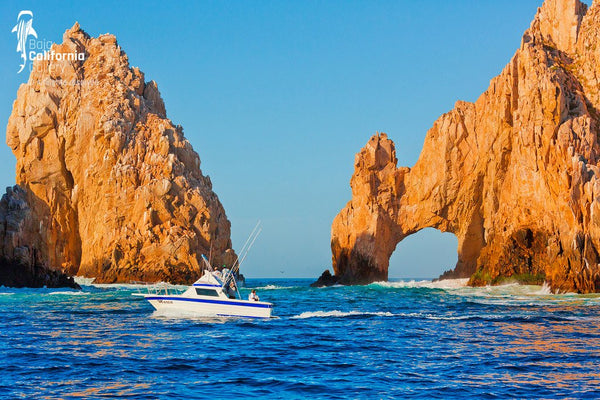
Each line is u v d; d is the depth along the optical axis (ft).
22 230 296.51
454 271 377.09
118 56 490.08
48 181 451.12
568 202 261.85
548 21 350.23
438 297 252.42
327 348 111.55
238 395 76.95
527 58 314.76
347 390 79.36
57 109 456.04
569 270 256.32
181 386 81.41
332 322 152.46
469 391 78.28
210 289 156.56
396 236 386.32
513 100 327.67
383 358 101.35
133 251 390.21
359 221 380.17
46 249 313.32
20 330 136.05
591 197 253.24
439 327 142.31
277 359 100.63
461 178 368.27
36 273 294.46
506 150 336.08
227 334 129.39
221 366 94.68
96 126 442.50
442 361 98.27
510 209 307.78
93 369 91.66
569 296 239.50
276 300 249.34
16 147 469.16
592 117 310.24
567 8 344.49
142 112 460.55
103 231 407.64
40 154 452.76
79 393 77.41
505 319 158.40
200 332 132.16
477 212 368.68
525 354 103.81
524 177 298.97
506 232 305.53
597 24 333.62
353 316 167.43
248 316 154.92
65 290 287.07
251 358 101.35
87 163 443.32
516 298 236.63
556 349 108.78
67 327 141.18
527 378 85.35
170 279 381.60
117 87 460.14
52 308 193.26
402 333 131.85
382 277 377.30
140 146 431.84
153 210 405.59
